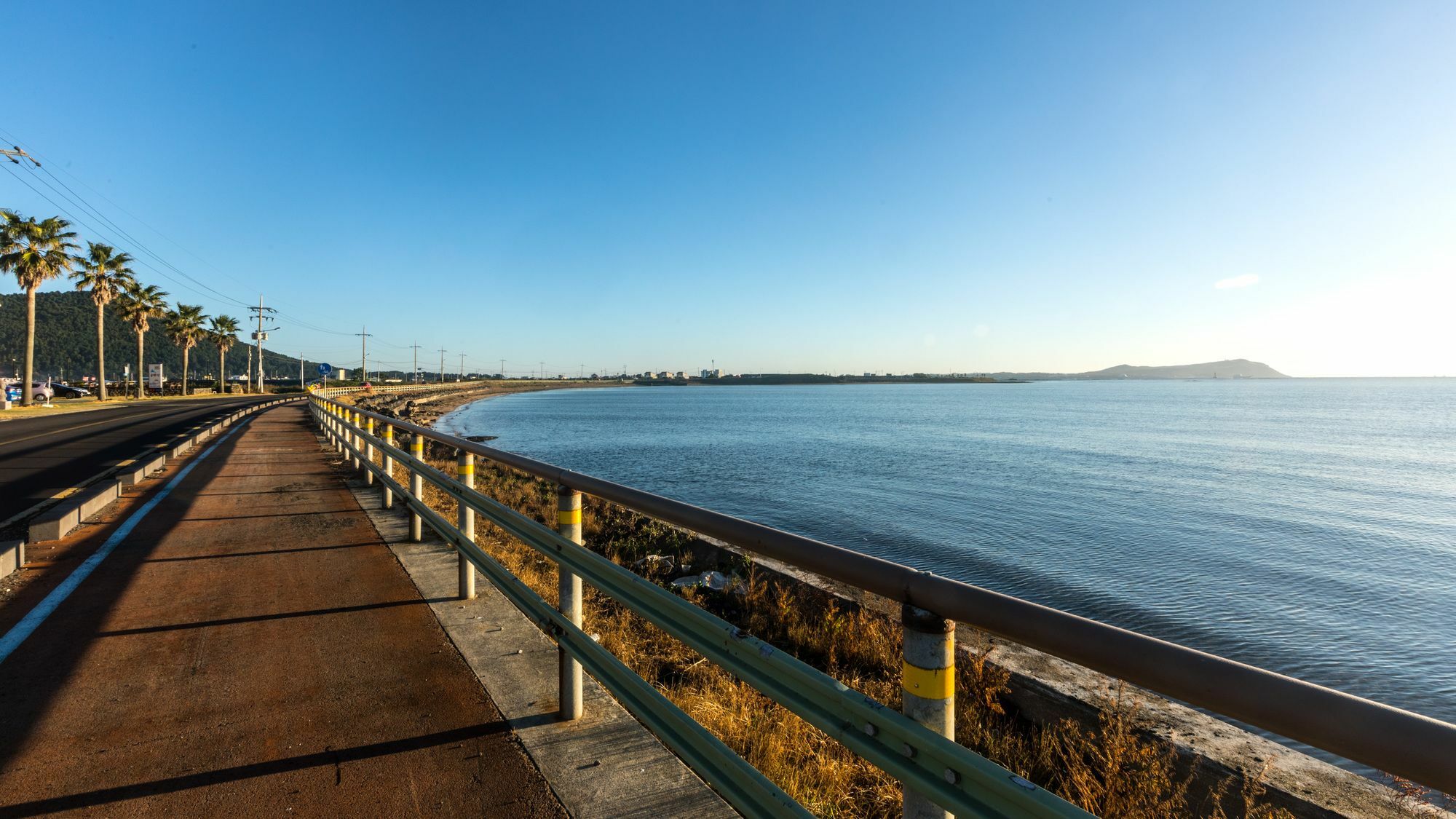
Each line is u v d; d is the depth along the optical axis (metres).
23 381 40.97
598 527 12.37
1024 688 5.45
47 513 7.11
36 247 40.78
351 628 4.48
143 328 62.31
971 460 36.47
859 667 5.96
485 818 2.55
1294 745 5.52
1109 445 48.00
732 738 3.42
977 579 13.82
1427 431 67.44
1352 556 16.48
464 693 3.57
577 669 3.29
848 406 117.81
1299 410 113.06
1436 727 0.84
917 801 1.55
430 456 21.45
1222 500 24.88
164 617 4.65
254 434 21.08
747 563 9.39
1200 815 4.02
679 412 93.31
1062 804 1.15
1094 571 14.53
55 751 2.97
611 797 2.68
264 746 3.04
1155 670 1.13
